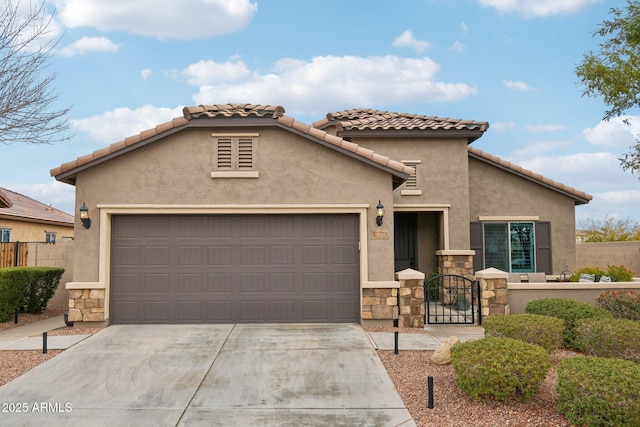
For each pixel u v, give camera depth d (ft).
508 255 54.80
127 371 26.78
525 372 20.89
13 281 40.50
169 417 20.79
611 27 42.19
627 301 34.78
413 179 51.24
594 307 32.89
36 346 31.89
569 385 19.06
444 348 27.89
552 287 39.32
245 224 38.86
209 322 38.37
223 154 38.45
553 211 55.31
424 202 51.01
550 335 27.27
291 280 38.73
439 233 52.80
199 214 38.60
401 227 55.52
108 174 38.06
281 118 37.86
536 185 55.26
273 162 38.45
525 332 27.12
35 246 50.19
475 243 54.19
